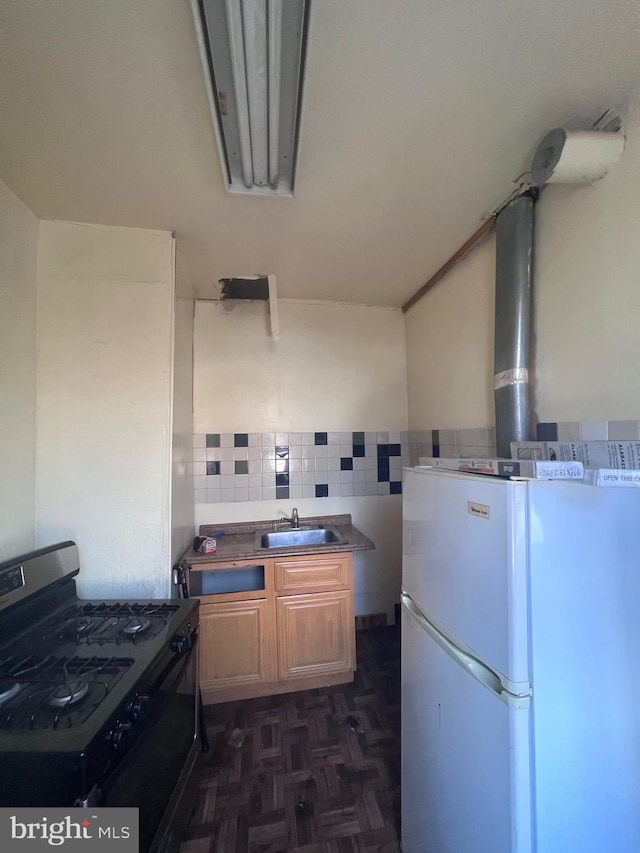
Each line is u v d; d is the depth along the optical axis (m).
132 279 1.70
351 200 1.51
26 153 1.25
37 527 1.59
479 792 0.83
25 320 1.53
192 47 0.90
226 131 1.17
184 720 1.27
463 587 0.91
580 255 1.22
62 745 0.72
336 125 1.14
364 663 2.28
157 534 1.66
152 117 1.10
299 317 2.65
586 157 1.06
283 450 2.59
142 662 1.02
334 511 2.66
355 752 1.63
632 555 0.80
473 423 1.90
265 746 1.66
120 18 0.84
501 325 1.48
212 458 2.49
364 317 2.75
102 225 1.68
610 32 0.87
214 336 2.53
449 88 1.02
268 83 0.94
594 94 1.04
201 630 1.92
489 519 0.82
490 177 1.38
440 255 2.01
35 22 0.84
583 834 0.75
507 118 1.12
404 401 2.79
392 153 1.26
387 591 2.73
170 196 1.48
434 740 1.02
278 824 1.32
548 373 1.36
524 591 0.76
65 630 1.21
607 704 0.78
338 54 0.92
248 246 1.89
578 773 0.76
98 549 1.62
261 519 2.55
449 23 0.85
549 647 0.76
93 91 1.02
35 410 1.59
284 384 2.61
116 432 1.66
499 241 1.53
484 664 0.83
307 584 2.01
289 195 1.47
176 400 1.85
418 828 1.10
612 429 1.11
